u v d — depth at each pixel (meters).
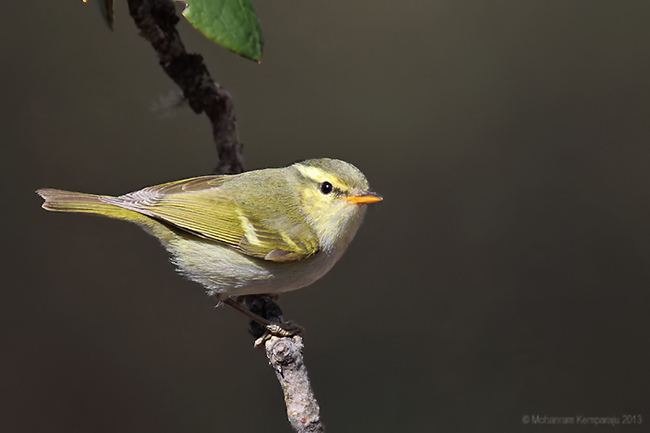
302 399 6.89
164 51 7.91
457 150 13.95
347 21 14.86
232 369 12.36
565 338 12.62
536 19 15.01
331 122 14.01
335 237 8.41
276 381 12.36
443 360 12.45
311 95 14.19
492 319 12.70
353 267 13.10
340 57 14.55
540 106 14.30
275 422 12.09
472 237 13.34
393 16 14.93
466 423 11.97
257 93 14.08
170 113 8.47
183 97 8.36
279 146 13.84
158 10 7.72
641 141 13.95
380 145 13.95
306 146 13.85
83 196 8.22
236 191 8.31
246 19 6.28
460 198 13.62
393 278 13.05
